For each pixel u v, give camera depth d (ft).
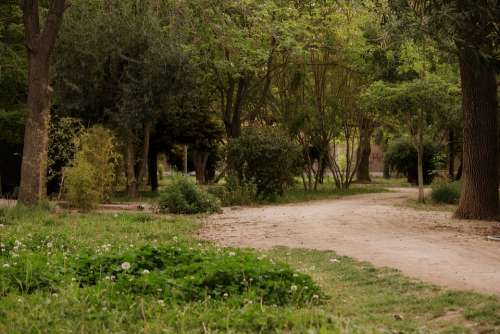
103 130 75.20
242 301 22.70
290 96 115.75
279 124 123.34
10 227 48.75
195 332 19.62
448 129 108.99
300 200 92.17
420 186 87.81
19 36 96.37
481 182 61.21
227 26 87.66
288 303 23.56
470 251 39.19
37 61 64.49
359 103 103.91
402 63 98.17
